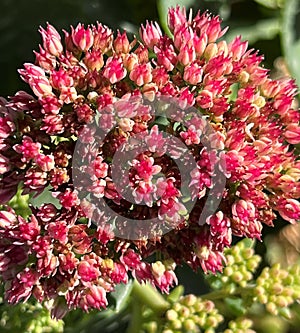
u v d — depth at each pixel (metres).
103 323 0.42
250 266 0.39
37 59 0.35
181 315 0.38
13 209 0.36
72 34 0.35
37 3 0.47
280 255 0.51
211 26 0.36
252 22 0.49
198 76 0.35
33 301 0.39
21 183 0.35
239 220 0.34
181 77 0.35
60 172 0.33
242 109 0.35
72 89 0.34
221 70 0.35
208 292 0.44
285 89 0.36
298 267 0.39
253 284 0.40
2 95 0.46
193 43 0.35
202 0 0.47
